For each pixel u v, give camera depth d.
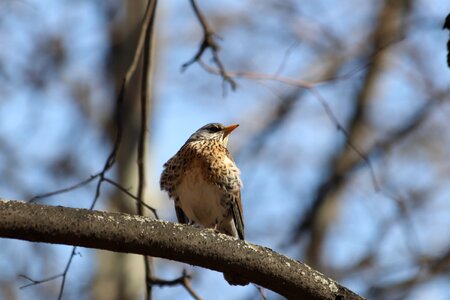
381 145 17.53
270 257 6.46
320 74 18.34
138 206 8.91
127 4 17.02
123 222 6.27
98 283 14.69
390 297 15.51
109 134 17.66
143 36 8.57
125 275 14.75
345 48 18.47
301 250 16.94
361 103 18.02
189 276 8.70
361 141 17.77
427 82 17.89
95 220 6.20
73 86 18.42
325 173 17.69
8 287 14.95
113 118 17.27
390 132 18.02
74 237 6.15
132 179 14.92
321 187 17.41
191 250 6.38
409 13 18.28
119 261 14.85
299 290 6.45
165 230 6.36
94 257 15.01
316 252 16.75
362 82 18.16
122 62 16.42
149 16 8.83
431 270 15.38
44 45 18.38
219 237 6.47
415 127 17.77
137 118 15.27
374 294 15.59
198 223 10.31
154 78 16.70
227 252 6.43
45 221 6.07
